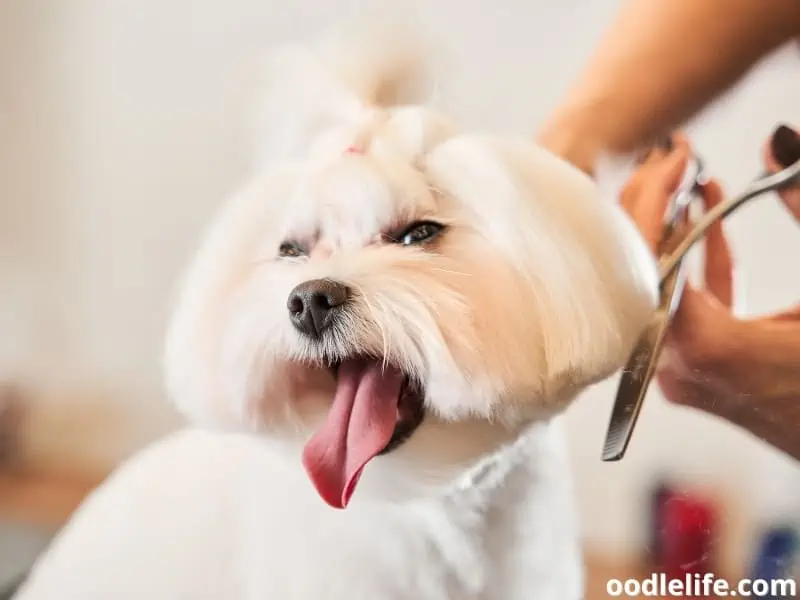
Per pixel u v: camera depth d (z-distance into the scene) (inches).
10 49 68.9
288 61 30.4
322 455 24.7
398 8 45.7
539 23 50.5
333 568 28.6
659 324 27.8
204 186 65.4
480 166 24.0
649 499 48.9
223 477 32.2
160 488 33.4
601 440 48.3
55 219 70.1
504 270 23.5
